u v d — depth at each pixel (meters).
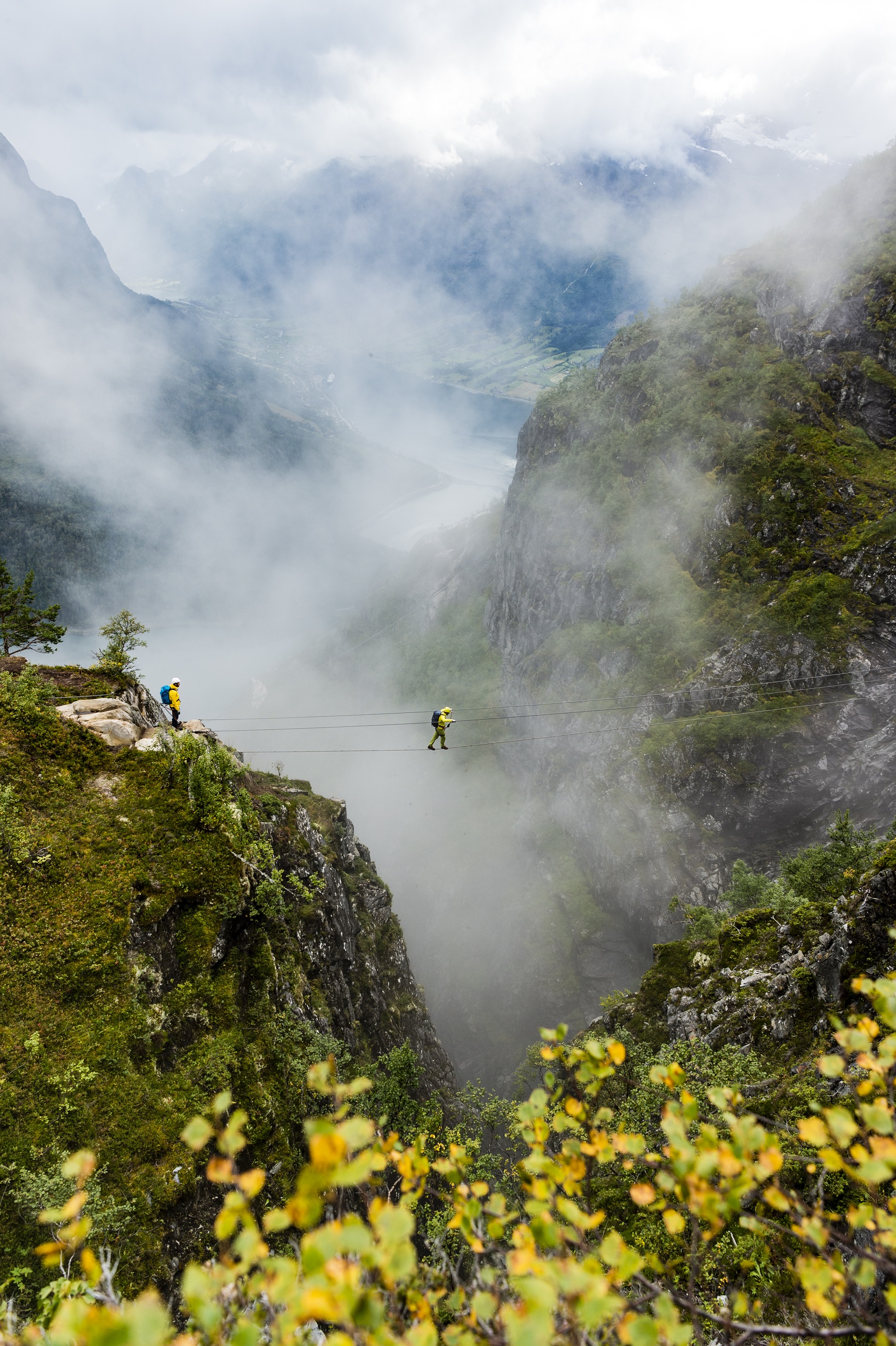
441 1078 64.94
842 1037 5.71
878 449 94.75
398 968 67.12
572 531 135.50
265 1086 28.69
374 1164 5.14
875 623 83.19
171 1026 27.09
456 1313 5.78
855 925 29.55
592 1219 5.51
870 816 81.06
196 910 31.09
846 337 101.44
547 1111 6.46
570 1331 5.20
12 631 61.12
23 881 28.45
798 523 92.88
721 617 95.62
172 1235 21.72
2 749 33.22
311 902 45.66
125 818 32.72
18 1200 19.70
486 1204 5.81
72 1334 3.56
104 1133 22.66
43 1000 25.27
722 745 88.50
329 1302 3.84
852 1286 5.26
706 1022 40.75
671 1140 5.31
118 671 44.78
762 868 87.38
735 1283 14.38
